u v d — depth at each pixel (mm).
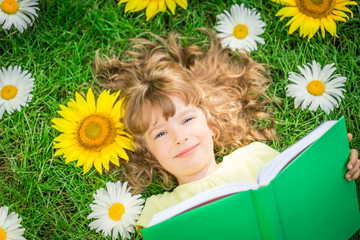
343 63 1643
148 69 1575
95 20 1688
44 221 1557
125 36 1690
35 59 1660
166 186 1575
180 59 1654
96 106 1506
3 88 1499
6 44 1667
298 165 1123
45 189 1577
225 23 1591
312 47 1644
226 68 1647
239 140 1604
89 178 1597
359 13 1641
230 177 1437
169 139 1419
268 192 1078
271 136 1596
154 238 1083
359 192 1527
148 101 1438
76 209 1598
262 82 1640
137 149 1528
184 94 1439
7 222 1437
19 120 1605
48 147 1584
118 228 1453
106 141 1475
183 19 1690
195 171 1432
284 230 1144
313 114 1598
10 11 1512
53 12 1690
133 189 1582
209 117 1538
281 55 1651
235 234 1120
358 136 1583
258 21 1576
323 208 1231
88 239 1554
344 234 1318
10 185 1578
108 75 1652
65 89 1649
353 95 1604
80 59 1655
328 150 1178
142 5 1556
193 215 1071
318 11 1495
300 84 1520
